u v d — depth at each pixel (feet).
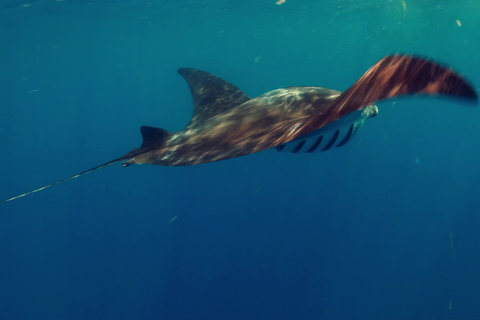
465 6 76.38
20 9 57.98
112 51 144.46
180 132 16.79
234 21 91.09
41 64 162.71
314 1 66.49
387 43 164.66
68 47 119.24
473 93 6.49
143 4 62.28
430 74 7.32
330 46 175.22
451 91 6.74
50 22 73.46
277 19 90.58
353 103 8.43
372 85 8.32
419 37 141.90
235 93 22.57
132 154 15.99
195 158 13.84
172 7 66.28
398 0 67.67
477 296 45.50
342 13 82.69
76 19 73.67
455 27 113.19
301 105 16.56
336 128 13.87
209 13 76.07
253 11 77.05
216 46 155.94
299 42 155.33
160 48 146.30
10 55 120.98
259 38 136.05
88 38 104.78
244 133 14.74
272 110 16.44
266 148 11.68
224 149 13.64
